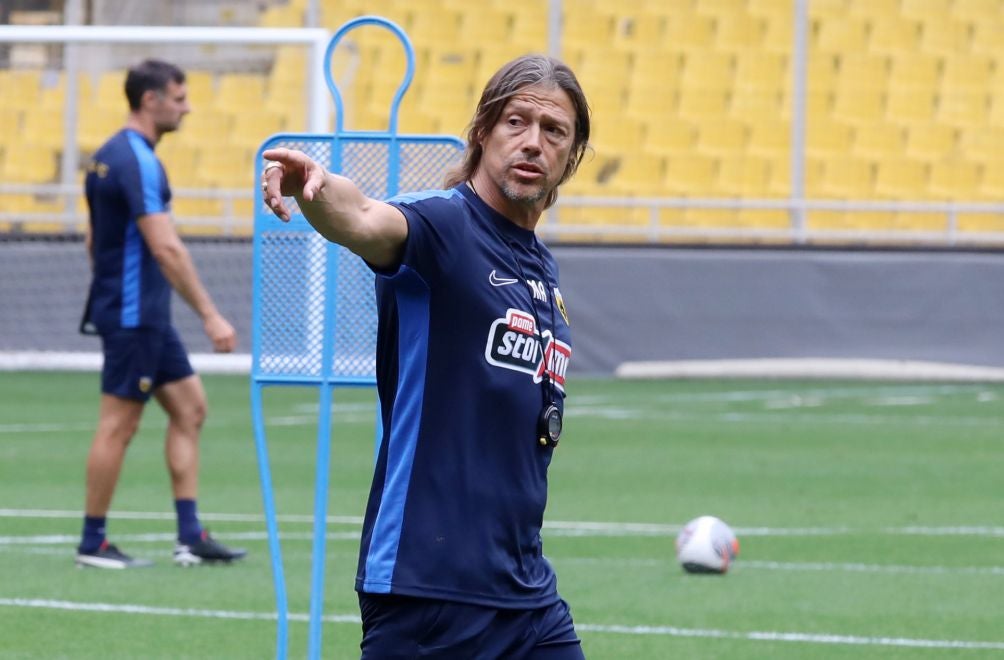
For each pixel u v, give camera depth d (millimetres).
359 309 16516
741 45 72688
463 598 10844
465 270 10836
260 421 16656
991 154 68938
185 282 24641
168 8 75625
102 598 23016
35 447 41500
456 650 10875
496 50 73625
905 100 70438
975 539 28625
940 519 30844
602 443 42781
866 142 69312
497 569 10961
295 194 10203
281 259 16578
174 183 69688
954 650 20047
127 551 27141
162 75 25203
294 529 29406
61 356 59094
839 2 73062
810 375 59844
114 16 74750
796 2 66062
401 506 10938
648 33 73375
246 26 75875
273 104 71500
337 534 28906
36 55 71438
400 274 10672
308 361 16562
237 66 72750
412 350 10922
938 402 53000
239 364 59000
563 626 11508
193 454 25859
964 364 59344
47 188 63625
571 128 11305
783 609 22562
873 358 59844
